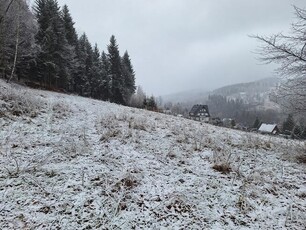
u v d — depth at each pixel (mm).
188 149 9453
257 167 8117
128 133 10617
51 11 34469
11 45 27797
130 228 4805
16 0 25547
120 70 49625
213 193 6215
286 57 9211
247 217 5383
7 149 7836
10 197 5422
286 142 11352
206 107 72250
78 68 44156
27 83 32469
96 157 7867
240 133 14922
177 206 5590
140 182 6531
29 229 4570
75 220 4906
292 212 5539
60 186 6016
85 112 16891
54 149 8203
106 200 5621
